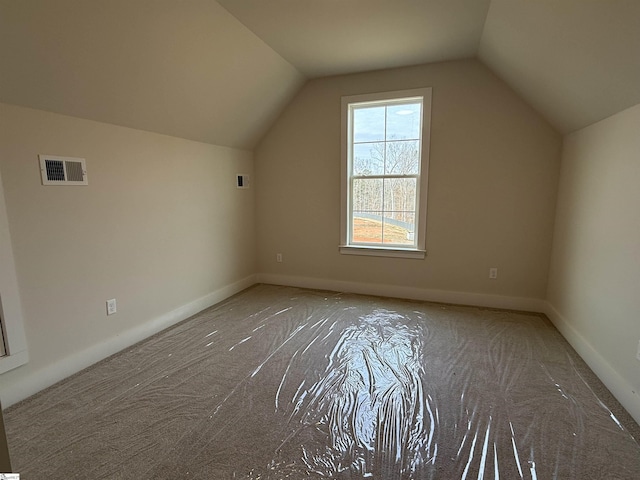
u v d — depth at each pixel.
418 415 1.89
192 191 3.37
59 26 1.79
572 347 2.69
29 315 2.05
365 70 3.64
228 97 3.23
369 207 3.96
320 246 4.20
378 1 2.33
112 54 2.12
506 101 3.29
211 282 3.71
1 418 0.74
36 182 2.06
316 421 1.84
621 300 2.05
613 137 2.22
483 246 3.56
